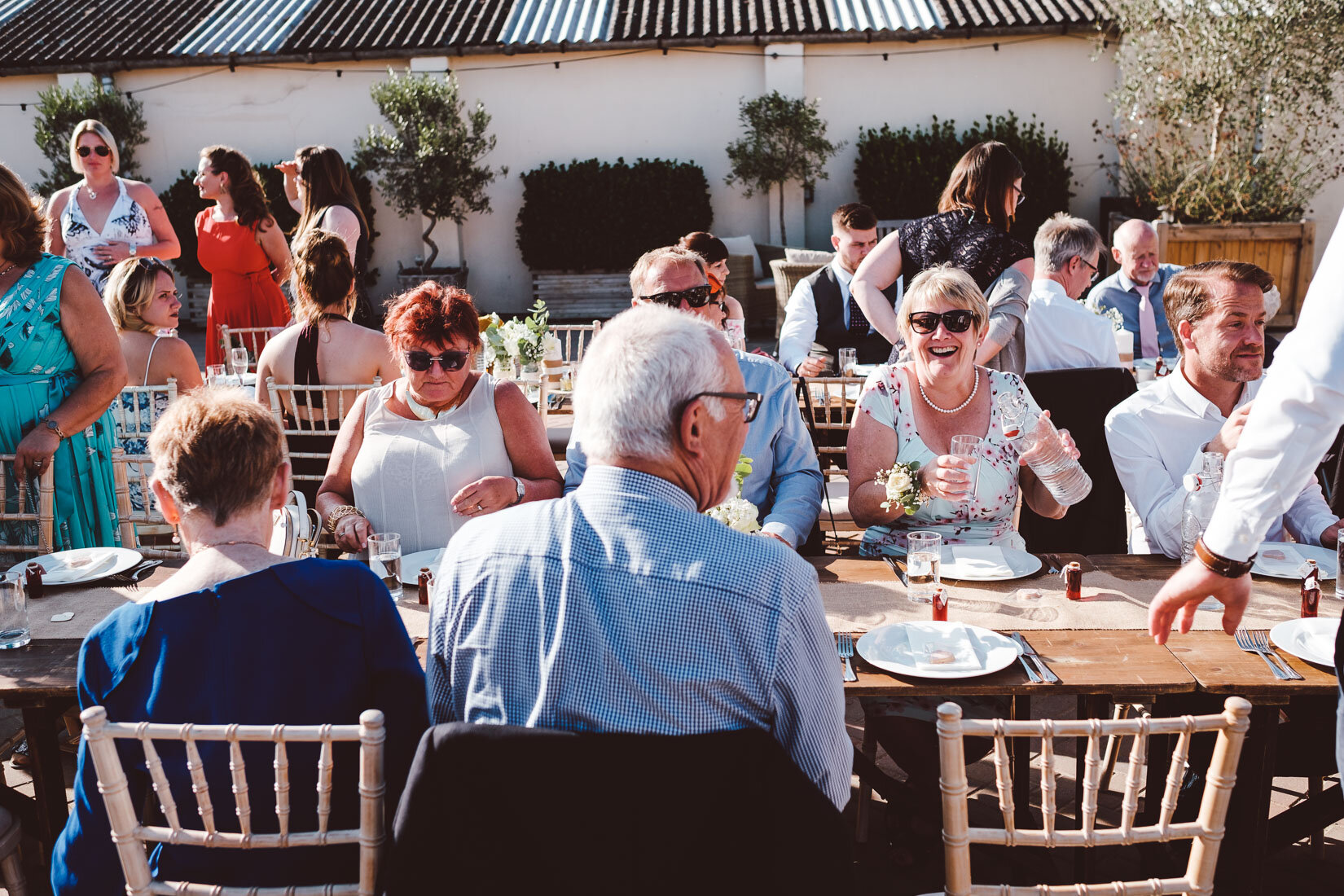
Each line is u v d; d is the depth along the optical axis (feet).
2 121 43.60
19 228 10.70
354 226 19.39
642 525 4.95
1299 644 7.40
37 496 10.85
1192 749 8.67
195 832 5.45
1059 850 9.71
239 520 6.11
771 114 40.55
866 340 19.26
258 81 43.01
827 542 14.78
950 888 5.45
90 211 20.21
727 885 4.59
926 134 40.96
